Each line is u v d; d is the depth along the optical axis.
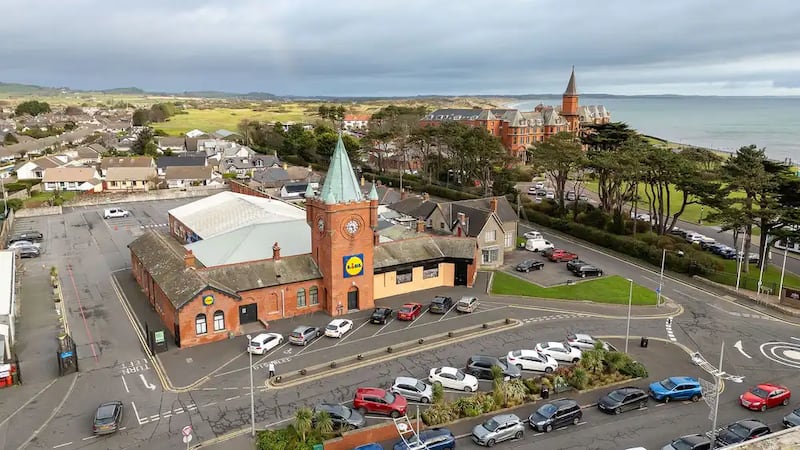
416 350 57.38
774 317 67.88
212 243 72.06
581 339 57.34
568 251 96.88
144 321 64.56
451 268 77.12
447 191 141.50
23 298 72.06
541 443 42.12
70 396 48.56
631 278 82.12
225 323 59.62
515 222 96.56
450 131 144.00
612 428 44.22
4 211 116.00
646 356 57.03
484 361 52.09
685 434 43.44
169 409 46.53
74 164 178.75
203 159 180.75
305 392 49.16
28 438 42.50
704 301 73.19
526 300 72.19
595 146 137.75
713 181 91.44
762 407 46.84
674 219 98.88
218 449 41.06
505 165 143.62
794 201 77.81
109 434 42.91
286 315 65.25
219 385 50.38
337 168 64.44
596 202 136.75
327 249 64.75
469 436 43.09
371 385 50.34
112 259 89.19
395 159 183.38
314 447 39.88
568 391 50.09
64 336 54.12
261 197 102.50
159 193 144.62
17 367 50.62
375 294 71.75
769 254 88.19
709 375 52.88
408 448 39.03
